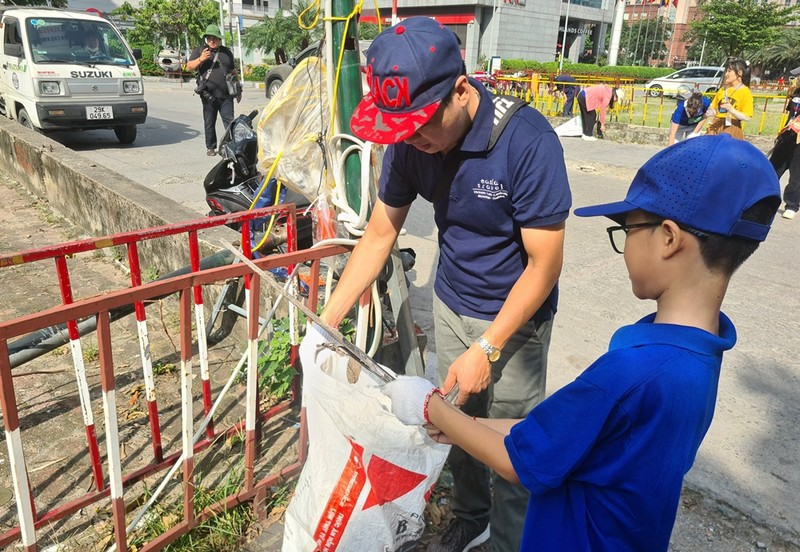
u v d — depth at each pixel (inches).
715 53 1884.8
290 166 115.6
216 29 346.3
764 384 136.5
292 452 103.7
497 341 67.0
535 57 1605.6
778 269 207.0
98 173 210.8
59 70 348.5
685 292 42.4
